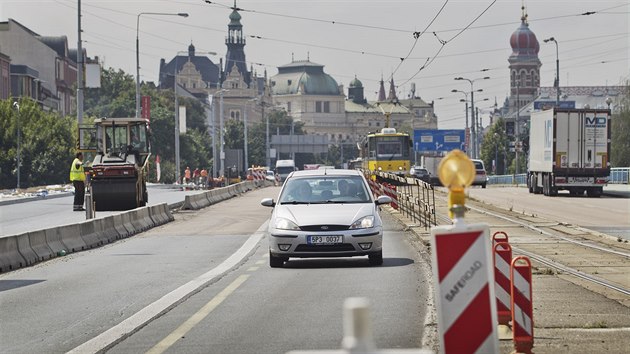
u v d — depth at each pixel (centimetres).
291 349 1919
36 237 3997
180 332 2141
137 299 2694
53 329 2225
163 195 10906
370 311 2375
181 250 4319
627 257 3828
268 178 17250
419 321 2211
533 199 9081
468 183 1280
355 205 3525
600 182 9469
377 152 13275
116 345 2003
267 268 3459
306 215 3428
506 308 1980
